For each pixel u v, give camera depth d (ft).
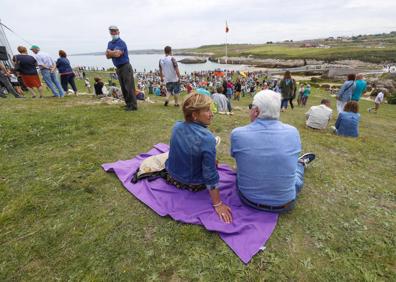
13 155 10.91
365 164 11.87
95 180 9.11
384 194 9.02
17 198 7.89
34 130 13.47
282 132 6.81
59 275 5.40
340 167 11.33
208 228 6.64
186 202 7.71
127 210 7.55
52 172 9.57
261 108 6.85
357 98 23.61
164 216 7.24
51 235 6.49
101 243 6.29
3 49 41.24
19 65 23.30
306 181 9.74
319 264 5.83
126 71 18.10
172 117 18.07
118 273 5.49
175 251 6.11
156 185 8.50
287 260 5.92
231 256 5.98
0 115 15.58
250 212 7.31
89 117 16.52
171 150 7.88
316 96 66.28
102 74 138.10
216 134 15.31
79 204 7.78
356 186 9.52
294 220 7.32
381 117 35.50
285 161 6.66
